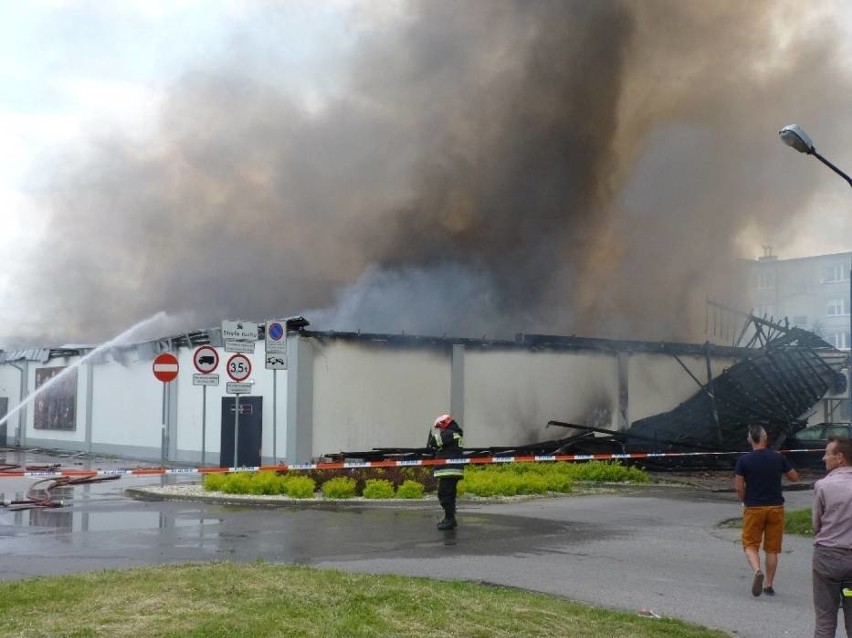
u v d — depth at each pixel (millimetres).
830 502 5289
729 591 7848
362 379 19891
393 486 15438
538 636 5746
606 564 9008
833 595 5258
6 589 6785
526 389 22844
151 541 10227
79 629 5566
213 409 21375
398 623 5895
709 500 15242
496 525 11781
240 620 5836
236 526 11539
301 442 18844
